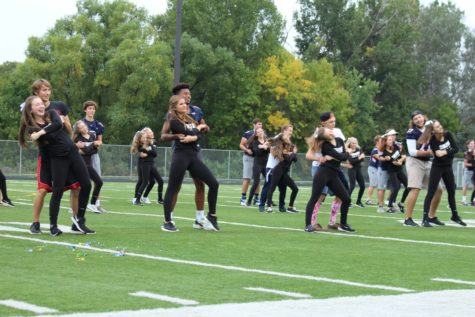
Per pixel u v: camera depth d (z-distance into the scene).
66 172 11.94
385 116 90.19
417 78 91.19
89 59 68.94
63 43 67.12
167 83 66.56
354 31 91.19
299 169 53.00
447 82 93.94
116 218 16.22
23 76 67.25
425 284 8.05
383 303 6.71
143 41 66.56
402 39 92.56
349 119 82.19
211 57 68.25
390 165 21.64
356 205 24.91
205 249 10.73
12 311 6.14
